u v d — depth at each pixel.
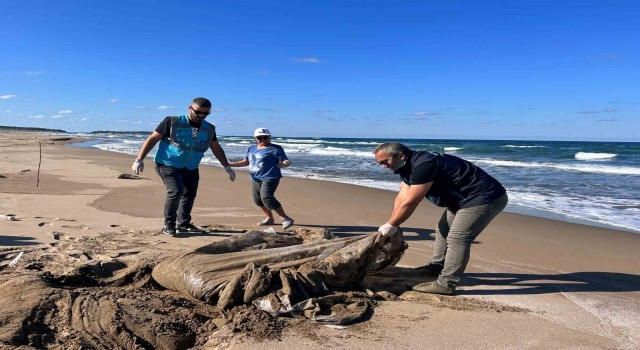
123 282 4.75
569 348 3.64
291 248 4.90
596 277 5.54
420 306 4.43
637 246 7.12
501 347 3.62
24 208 8.66
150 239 6.70
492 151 42.69
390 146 4.66
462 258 4.71
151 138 6.89
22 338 3.38
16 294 4.05
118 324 3.63
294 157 32.69
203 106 6.91
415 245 7.02
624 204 11.55
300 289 4.28
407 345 3.60
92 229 7.21
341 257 4.70
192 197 7.34
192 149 7.02
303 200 11.20
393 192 12.91
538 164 25.08
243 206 10.07
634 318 4.29
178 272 4.52
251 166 7.92
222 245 5.16
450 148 47.41
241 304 4.19
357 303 4.25
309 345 3.54
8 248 5.84
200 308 4.21
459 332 3.86
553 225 8.68
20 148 34.38
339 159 30.33
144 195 10.80
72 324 3.64
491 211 4.64
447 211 5.25
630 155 35.19
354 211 9.80
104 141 66.50
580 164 25.41
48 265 5.16
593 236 7.77
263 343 3.54
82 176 14.62
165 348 3.50
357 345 3.57
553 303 4.64
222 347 3.47
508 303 4.61
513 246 7.00
